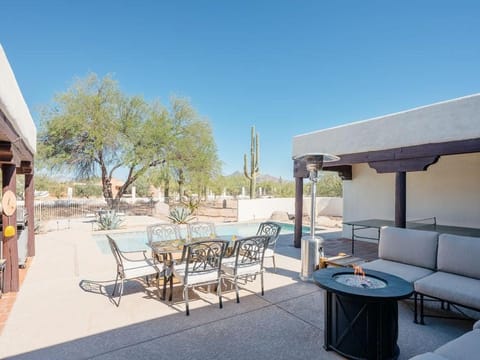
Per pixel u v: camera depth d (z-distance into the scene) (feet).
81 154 48.34
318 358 8.64
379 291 8.29
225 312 11.76
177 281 15.62
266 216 50.55
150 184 61.05
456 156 21.66
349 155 20.72
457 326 10.63
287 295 13.64
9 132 10.94
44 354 8.82
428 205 23.17
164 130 48.70
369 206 27.45
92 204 48.83
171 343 9.43
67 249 23.77
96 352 8.92
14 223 14.25
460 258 11.40
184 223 40.63
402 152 17.56
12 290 13.94
